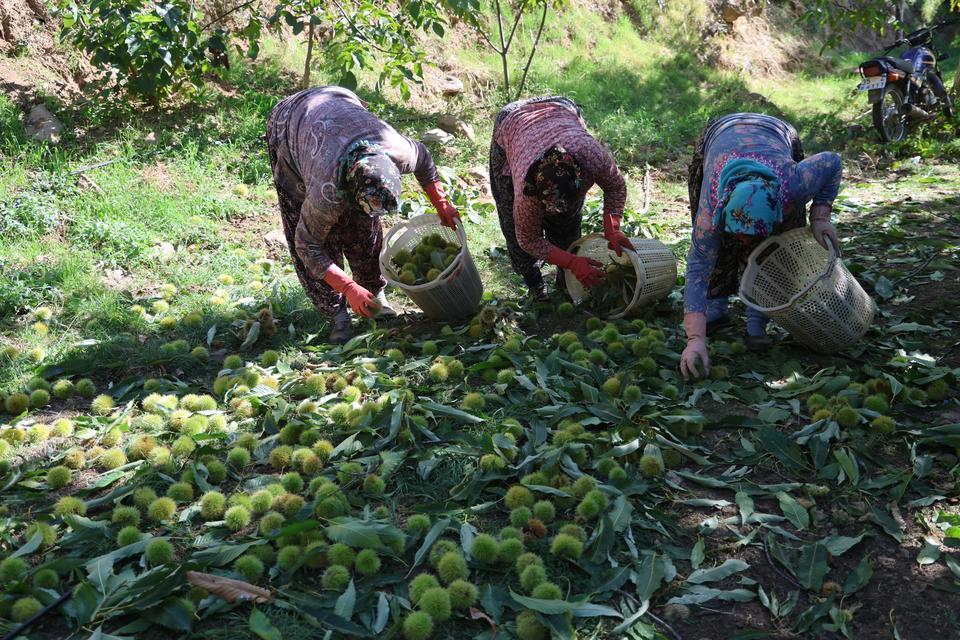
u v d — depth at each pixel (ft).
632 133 30.76
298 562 9.61
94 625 9.04
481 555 9.77
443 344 16.39
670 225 23.94
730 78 40.60
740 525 10.80
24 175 21.88
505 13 36.29
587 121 31.42
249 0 29.58
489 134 29.63
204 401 13.71
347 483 11.47
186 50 24.59
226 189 23.72
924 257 19.61
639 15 41.88
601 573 9.77
